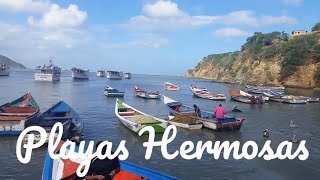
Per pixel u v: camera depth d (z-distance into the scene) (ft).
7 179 54.34
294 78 360.07
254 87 306.96
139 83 409.49
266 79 397.39
